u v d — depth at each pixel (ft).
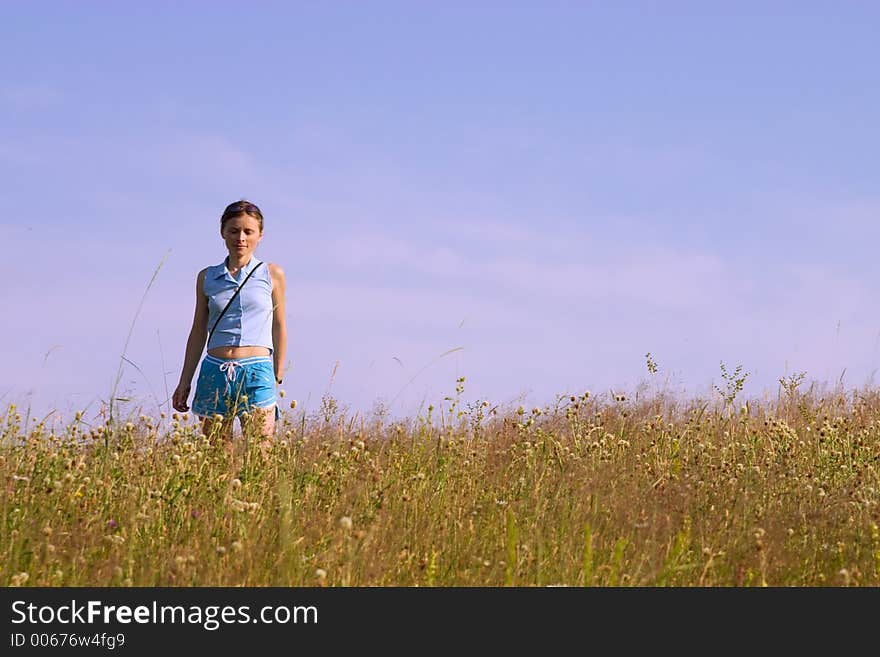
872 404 30.81
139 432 18.66
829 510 17.35
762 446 23.93
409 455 20.97
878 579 15.24
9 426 17.54
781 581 15.06
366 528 15.39
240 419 20.83
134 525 14.17
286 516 14.51
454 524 16.31
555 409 24.95
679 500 17.83
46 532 13.44
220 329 22.12
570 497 17.67
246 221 22.41
